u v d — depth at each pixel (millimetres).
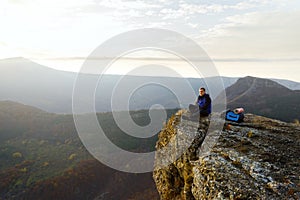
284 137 8367
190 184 7965
